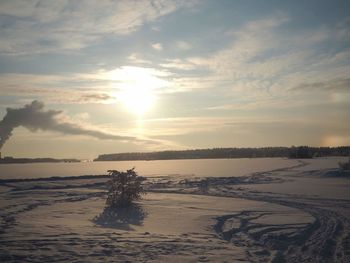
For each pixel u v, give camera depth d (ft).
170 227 48.19
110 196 69.10
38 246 34.45
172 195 92.12
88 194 96.37
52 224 48.24
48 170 290.97
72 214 59.26
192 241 39.11
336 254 35.35
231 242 41.16
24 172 248.73
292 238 42.63
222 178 144.15
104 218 55.26
